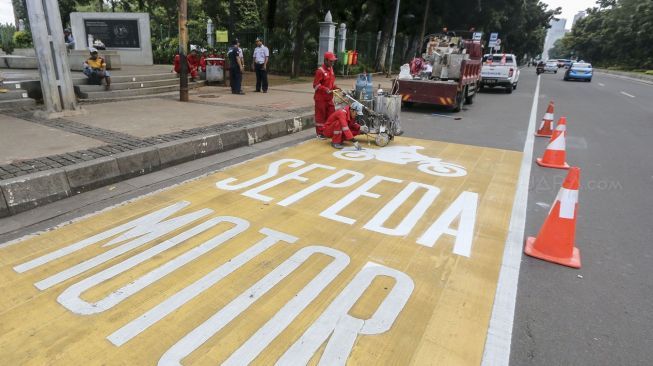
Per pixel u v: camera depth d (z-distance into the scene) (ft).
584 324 9.20
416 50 94.43
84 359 7.49
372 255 11.60
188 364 7.48
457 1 94.58
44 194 14.37
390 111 25.88
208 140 21.36
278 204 15.02
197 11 93.81
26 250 11.27
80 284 9.76
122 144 19.15
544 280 10.91
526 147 25.99
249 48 74.90
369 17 90.43
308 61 68.90
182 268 10.61
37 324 8.36
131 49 59.26
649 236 13.82
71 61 42.78
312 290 9.84
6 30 86.43
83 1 104.53
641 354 8.32
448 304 9.55
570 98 57.88
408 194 16.56
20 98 28.84
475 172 20.01
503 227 13.83
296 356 7.75
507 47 195.72
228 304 9.22
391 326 8.70
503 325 8.96
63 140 19.53
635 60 171.01
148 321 8.57
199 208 14.42
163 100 35.32
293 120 28.09
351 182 17.79
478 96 59.36
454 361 7.82
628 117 40.37
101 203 14.66
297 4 59.00
